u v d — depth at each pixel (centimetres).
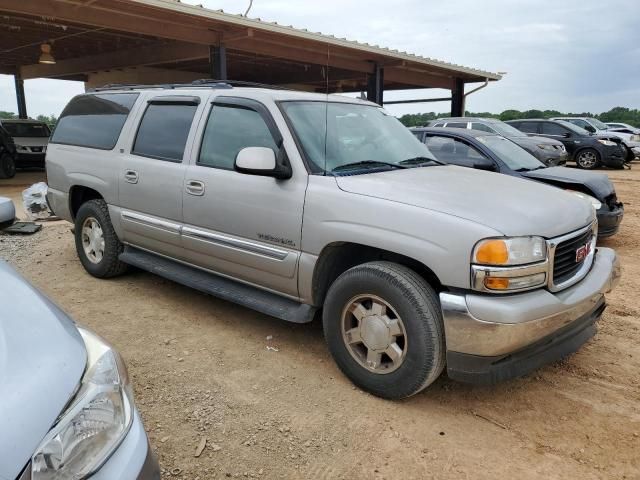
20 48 1791
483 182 377
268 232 380
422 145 481
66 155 576
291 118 387
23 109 2381
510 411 326
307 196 356
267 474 268
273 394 339
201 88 460
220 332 431
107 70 1981
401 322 314
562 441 297
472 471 271
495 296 290
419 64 1733
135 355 389
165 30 1217
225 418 312
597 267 362
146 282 552
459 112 2144
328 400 333
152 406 323
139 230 490
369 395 339
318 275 362
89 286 538
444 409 327
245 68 2086
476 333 288
